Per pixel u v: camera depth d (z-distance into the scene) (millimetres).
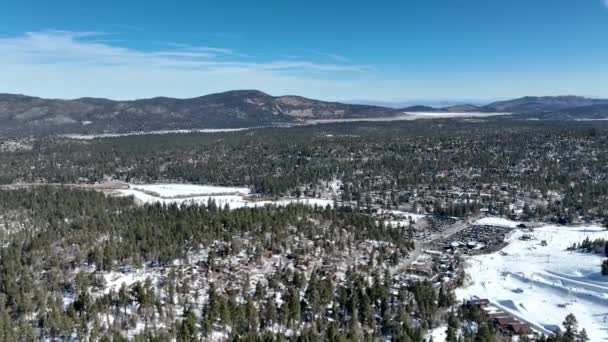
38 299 147375
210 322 138500
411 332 138500
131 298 154750
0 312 138125
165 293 159125
